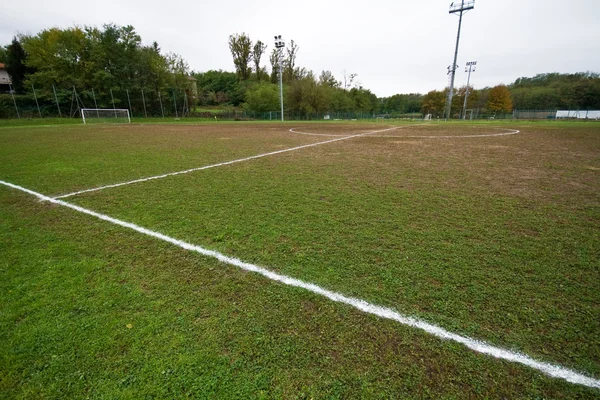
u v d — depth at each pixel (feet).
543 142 35.78
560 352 4.83
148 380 4.42
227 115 145.69
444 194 13.46
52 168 19.66
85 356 4.83
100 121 98.48
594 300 6.03
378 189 14.28
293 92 161.48
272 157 24.17
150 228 9.70
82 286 6.62
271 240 8.77
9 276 7.01
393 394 4.17
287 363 4.67
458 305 5.92
